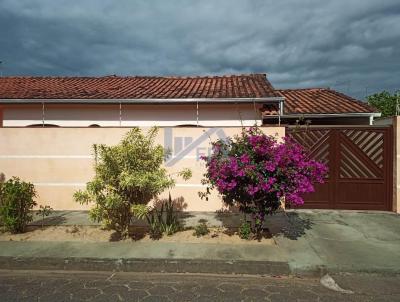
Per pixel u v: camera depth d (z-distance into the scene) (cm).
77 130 955
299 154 646
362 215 878
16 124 1231
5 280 541
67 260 593
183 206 934
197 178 932
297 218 848
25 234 723
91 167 954
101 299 468
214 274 570
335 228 768
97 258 591
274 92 1181
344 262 576
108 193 662
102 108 1208
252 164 632
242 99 1101
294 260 581
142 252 616
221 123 1170
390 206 917
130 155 676
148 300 465
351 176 927
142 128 941
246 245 653
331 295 484
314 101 1498
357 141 925
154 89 1310
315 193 931
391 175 915
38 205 959
